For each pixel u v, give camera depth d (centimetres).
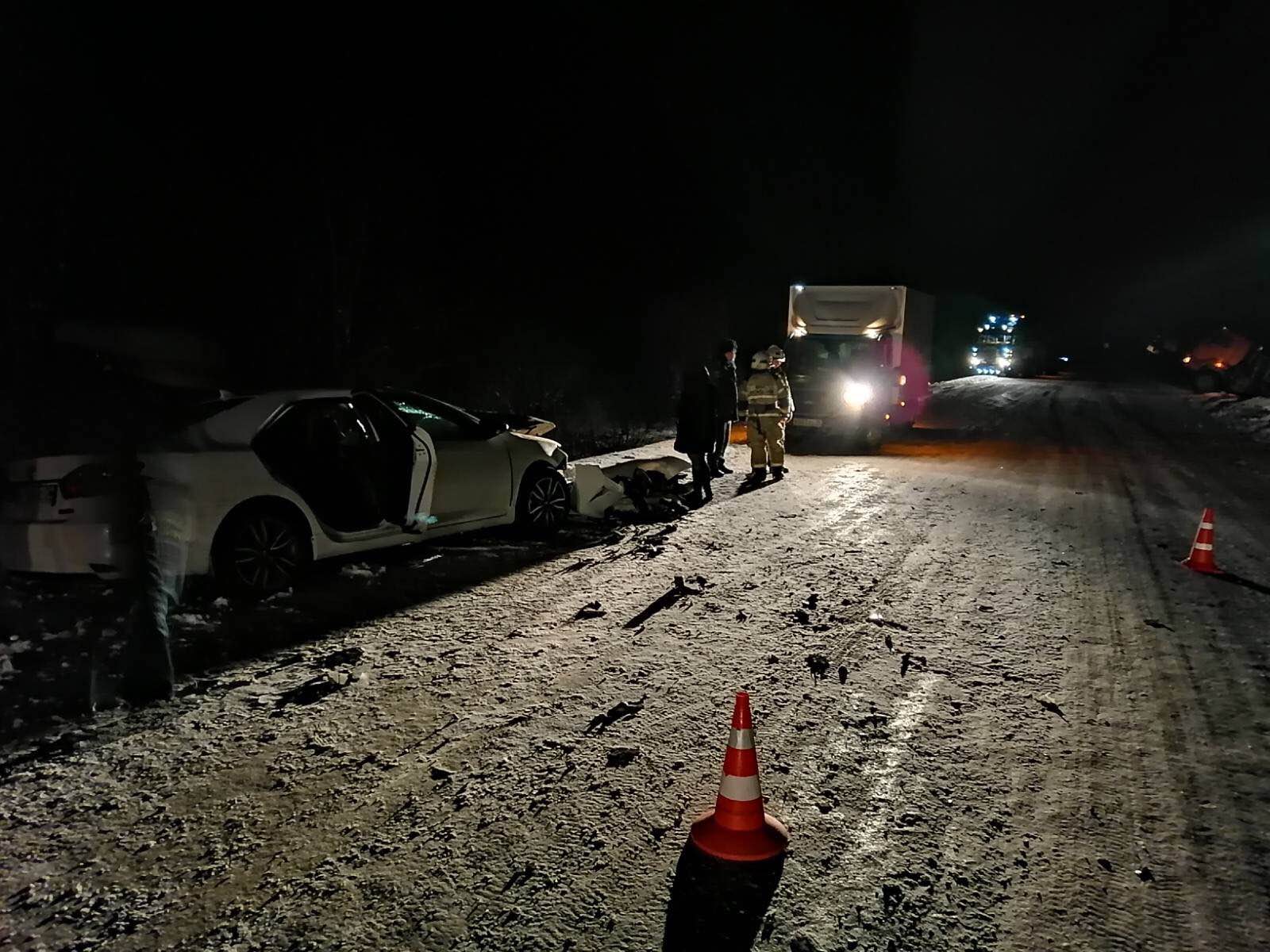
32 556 505
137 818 322
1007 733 404
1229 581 682
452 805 334
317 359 1470
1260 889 292
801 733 399
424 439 639
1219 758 384
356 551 619
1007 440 1688
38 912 271
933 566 700
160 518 509
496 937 262
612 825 322
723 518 868
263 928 265
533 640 511
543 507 785
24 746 375
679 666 475
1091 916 277
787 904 279
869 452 1472
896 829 323
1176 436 1806
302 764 363
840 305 1606
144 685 420
